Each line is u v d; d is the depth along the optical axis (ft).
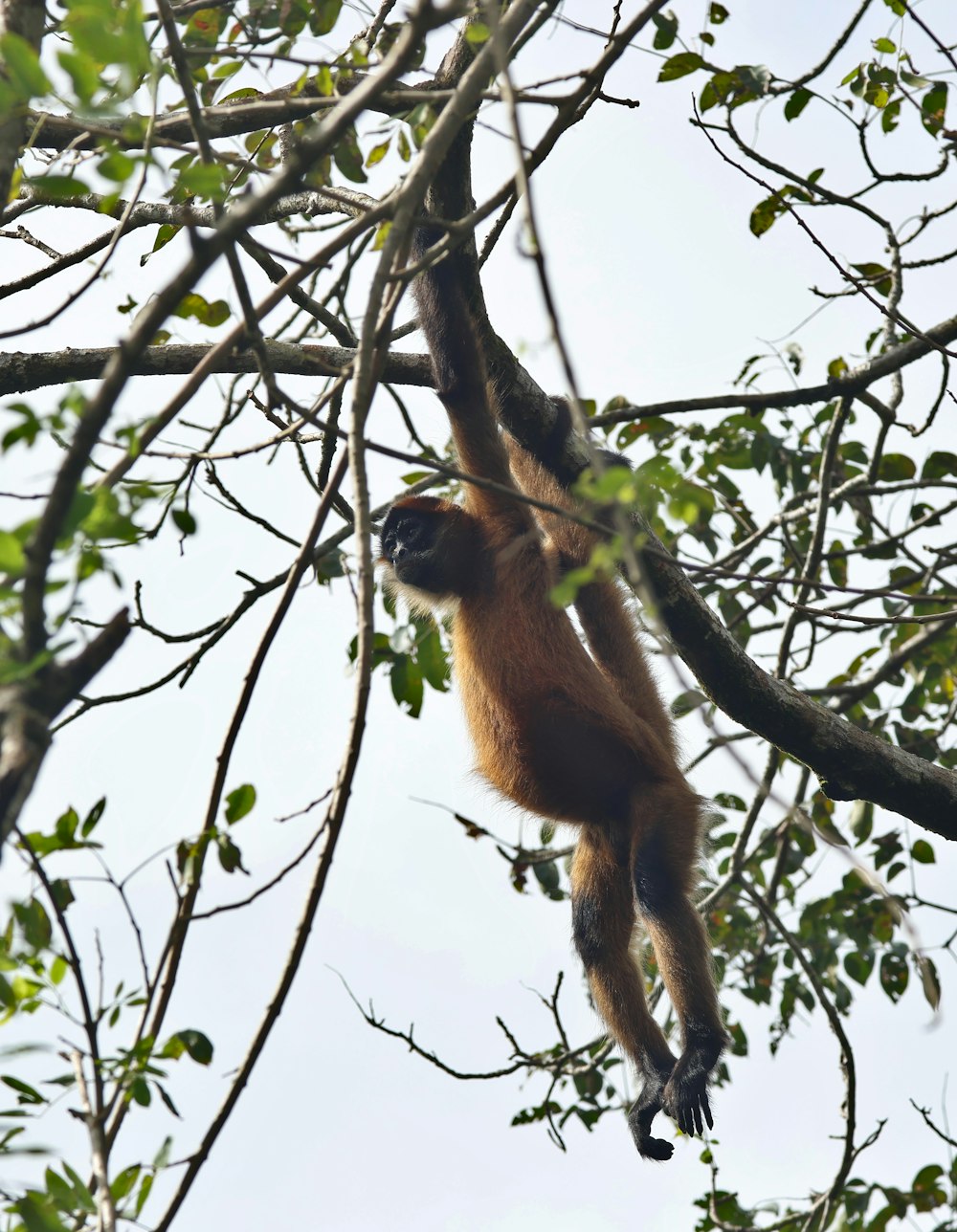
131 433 21.56
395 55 20.35
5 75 21.29
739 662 41.86
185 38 39.58
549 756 45.75
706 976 42.29
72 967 21.42
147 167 20.76
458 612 48.49
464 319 40.22
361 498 19.98
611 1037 46.52
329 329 41.32
